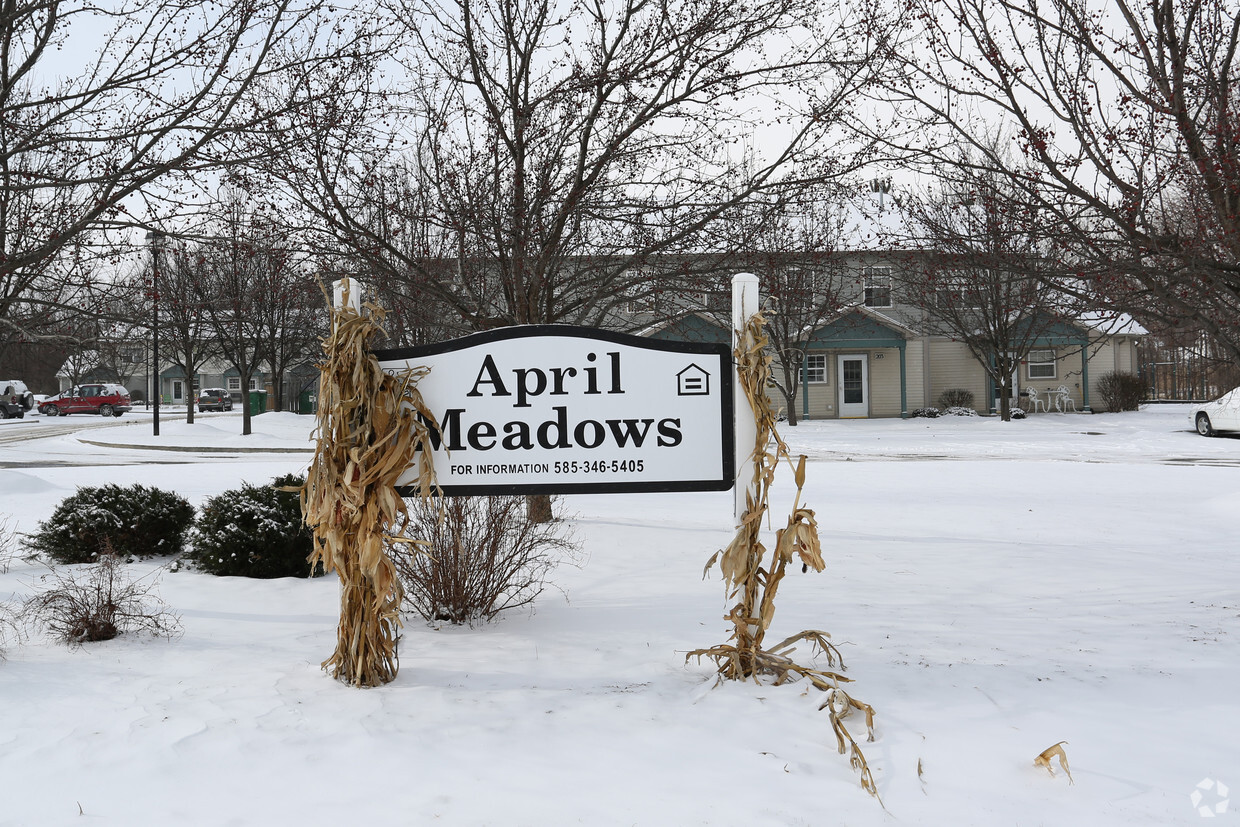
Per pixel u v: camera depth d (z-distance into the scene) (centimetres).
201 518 798
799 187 839
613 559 770
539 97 813
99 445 2705
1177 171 651
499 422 453
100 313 824
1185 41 638
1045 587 662
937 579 691
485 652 488
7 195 810
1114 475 1608
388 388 434
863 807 305
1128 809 305
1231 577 703
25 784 319
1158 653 486
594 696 410
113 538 766
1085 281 685
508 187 902
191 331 2667
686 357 451
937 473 1655
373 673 426
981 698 410
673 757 344
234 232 805
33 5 665
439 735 363
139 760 338
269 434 2989
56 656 477
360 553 418
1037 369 3531
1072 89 645
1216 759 344
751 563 436
